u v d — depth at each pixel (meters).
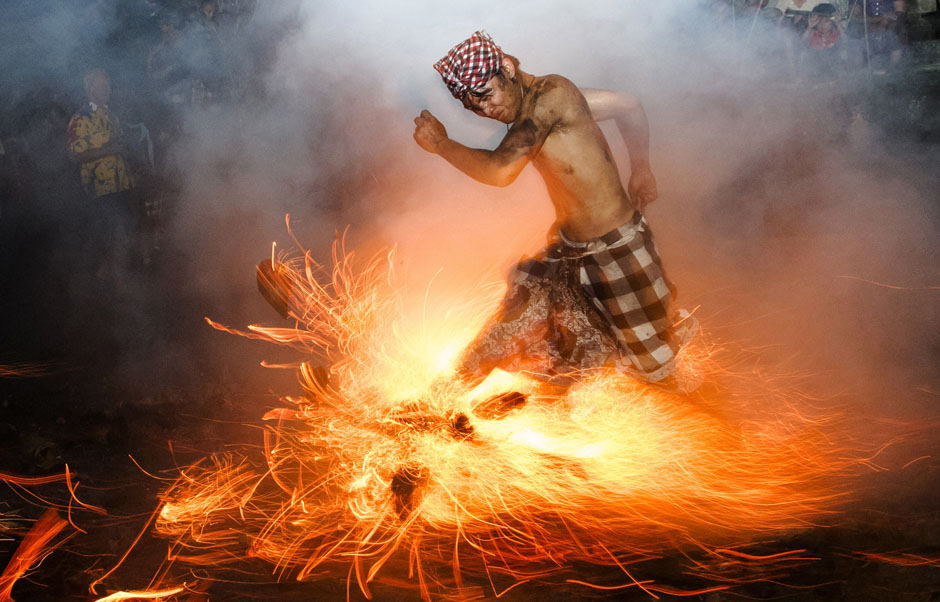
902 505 3.59
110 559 3.49
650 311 3.62
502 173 3.40
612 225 3.57
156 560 3.48
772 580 3.14
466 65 3.38
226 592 3.24
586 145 3.51
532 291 3.70
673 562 3.29
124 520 3.83
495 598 3.13
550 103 3.48
